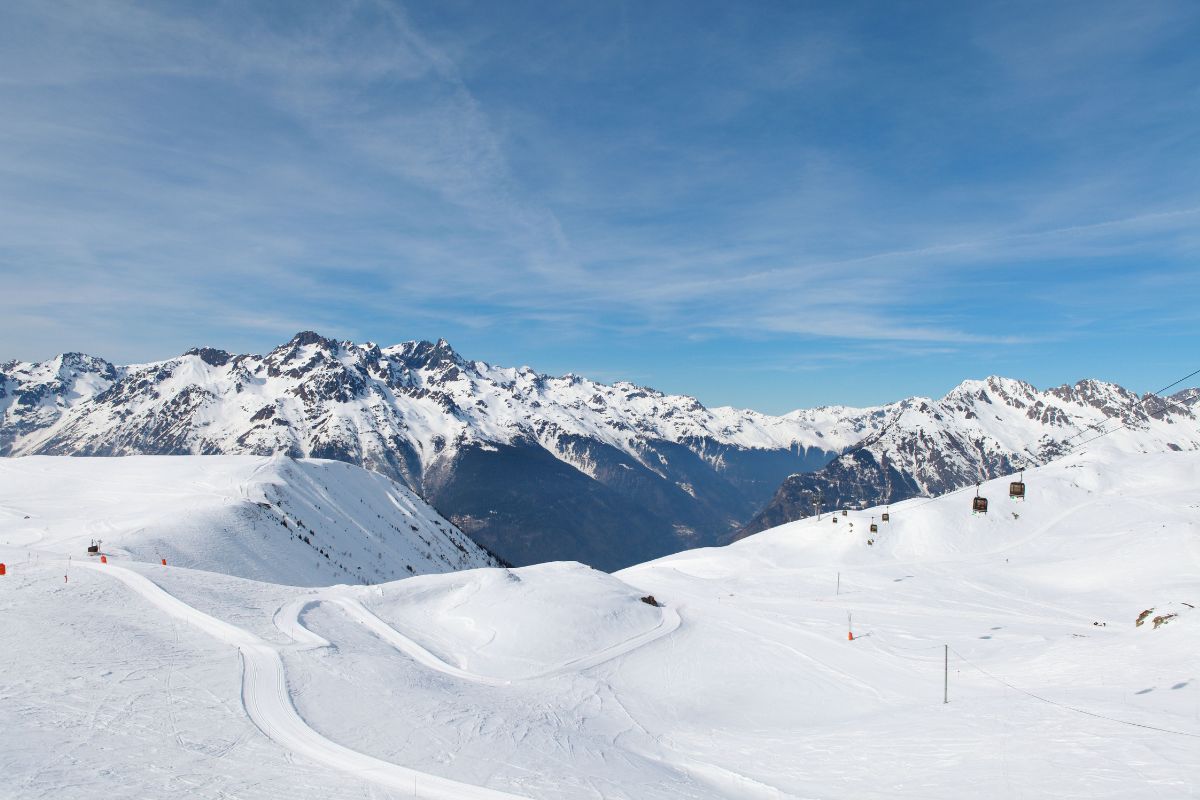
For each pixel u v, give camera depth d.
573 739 41.53
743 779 36.41
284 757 31.44
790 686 56.72
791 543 145.12
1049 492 158.25
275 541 131.12
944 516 144.50
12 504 143.88
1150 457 190.88
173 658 44.03
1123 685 43.22
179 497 150.00
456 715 42.03
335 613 65.44
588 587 82.56
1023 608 81.69
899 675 56.25
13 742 28.94
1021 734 37.03
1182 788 27.67
